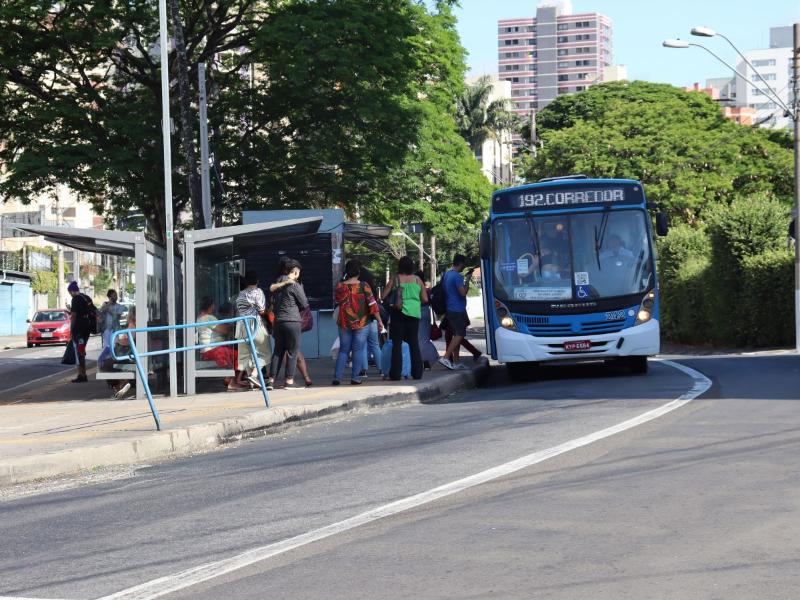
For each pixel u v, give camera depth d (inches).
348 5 1243.2
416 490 336.8
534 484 333.7
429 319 856.9
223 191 1309.1
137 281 699.4
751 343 1264.8
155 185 1219.2
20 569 261.7
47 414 621.0
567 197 791.7
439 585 222.7
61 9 1246.9
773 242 1262.3
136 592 231.9
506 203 797.2
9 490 397.7
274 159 1288.1
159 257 764.0
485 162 5620.1
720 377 721.0
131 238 697.6
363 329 727.7
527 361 777.6
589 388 673.6
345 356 728.3
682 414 496.4
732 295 1280.8
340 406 603.2
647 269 779.4
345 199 1341.0
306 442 488.4
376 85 1279.5
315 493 344.2
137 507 342.3
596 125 2437.3
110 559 267.6
